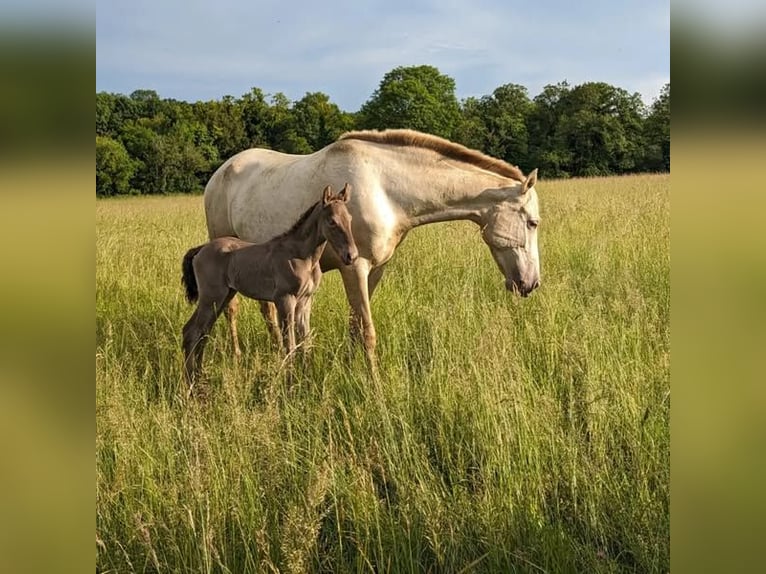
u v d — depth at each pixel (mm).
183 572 2375
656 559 2242
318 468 2676
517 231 4609
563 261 6922
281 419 3369
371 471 2820
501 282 5918
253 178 5160
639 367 3586
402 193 4547
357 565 2365
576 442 2943
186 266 4621
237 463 2787
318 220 4172
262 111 53656
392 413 3305
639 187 17766
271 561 2416
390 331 4727
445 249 7344
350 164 4539
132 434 2906
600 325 4121
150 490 2650
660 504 2494
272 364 3746
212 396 3750
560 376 3721
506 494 2625
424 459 2881
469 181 4559
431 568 2387
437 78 53531
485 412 3119
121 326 5133
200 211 17719
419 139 4645
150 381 4090
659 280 5465
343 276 4555
